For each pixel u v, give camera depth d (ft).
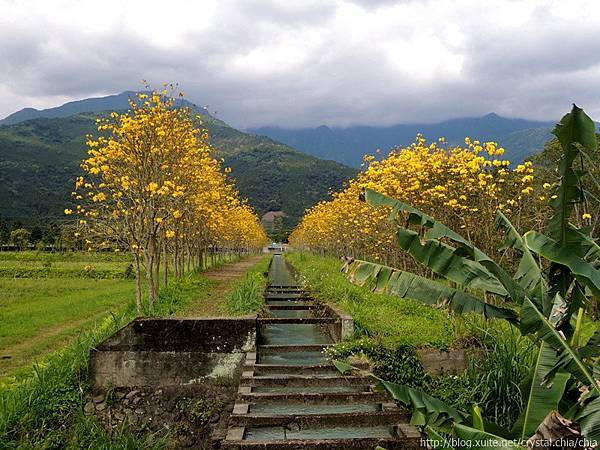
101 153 46.26
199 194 55.06
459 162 42.55
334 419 25.79
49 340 51.13
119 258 149.07
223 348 35.58
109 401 33.76
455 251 18.44
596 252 17.06
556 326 17.92
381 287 18.93
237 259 157.89
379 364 30.83
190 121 50.19
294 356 35.96
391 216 18.78
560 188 15.79
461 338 32.63
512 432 16.31
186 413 33.68
